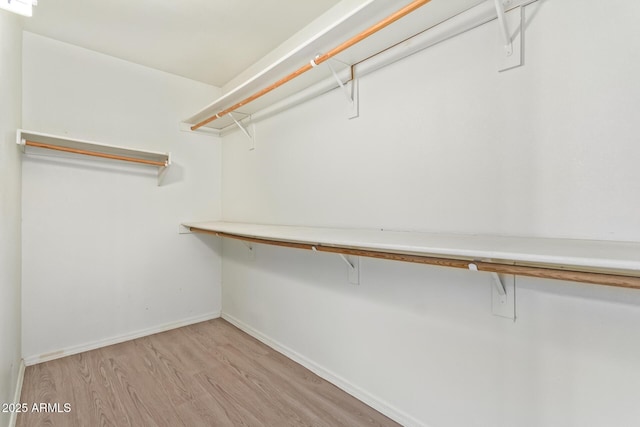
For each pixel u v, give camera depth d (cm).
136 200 243
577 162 98
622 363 90
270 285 231
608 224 93
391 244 101
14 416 145
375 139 157
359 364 166
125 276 238
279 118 221
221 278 291
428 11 119
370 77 158
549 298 103
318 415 152
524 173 108
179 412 153
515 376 111
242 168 262
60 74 207
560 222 101
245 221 259
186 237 271
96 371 191
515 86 110
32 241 198
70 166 213
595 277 77
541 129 105
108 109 228
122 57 232
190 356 212
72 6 172
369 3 111
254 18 186
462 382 125
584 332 97
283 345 218
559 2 100
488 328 117
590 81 95
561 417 101
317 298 191
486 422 118
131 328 241
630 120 89
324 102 185
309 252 196
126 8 175
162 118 256
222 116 237
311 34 189
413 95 140
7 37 144
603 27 92
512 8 109
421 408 139
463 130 124
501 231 114
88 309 221
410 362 142
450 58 127
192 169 274
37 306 200
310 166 196
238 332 257
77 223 216
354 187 168
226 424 145
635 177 88
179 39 207
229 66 248
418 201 139
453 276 127
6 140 141
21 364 186
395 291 148
